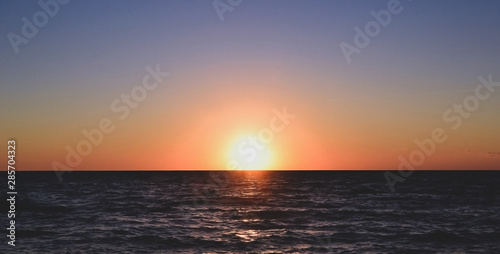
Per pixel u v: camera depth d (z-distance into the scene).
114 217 35.44
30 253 21.52
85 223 31.77
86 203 47.94
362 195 61.31
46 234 26.78
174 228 29.59
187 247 23.28
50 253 21.53
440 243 24.70
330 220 33.97
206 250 22.53
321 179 134.50
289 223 32.22
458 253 22.17
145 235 26.58
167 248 23.02
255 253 21.88
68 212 38.94
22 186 86.19
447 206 44.78
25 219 33.88
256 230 28.86
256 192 68.62
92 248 22.81
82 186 87.81
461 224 31.88
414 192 67.25
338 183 103.38
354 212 39.25
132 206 44.56
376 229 29.44
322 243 24.45
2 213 38.00
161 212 39.25
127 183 103.62
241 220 33.84
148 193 66.06
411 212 39.28
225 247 23.28
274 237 26.20
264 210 40.53
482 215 37.12
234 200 52.47
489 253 22.20
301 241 25.00
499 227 30.41
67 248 22.75
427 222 32.91
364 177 156.12
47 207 43.00
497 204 46.72
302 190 73.88
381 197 57.53
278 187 84.75
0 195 59.81
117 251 22.17
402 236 26.72
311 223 32.25
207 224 31.59
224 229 29.23
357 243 24.53
